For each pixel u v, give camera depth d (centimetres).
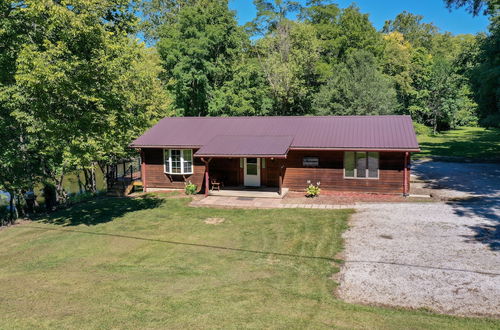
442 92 5081
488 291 799
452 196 1745
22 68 1331
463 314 711
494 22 2741
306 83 3784
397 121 1956
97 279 981
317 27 4369
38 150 1784
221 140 1953
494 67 2664
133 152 2467
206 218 1571
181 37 3297
